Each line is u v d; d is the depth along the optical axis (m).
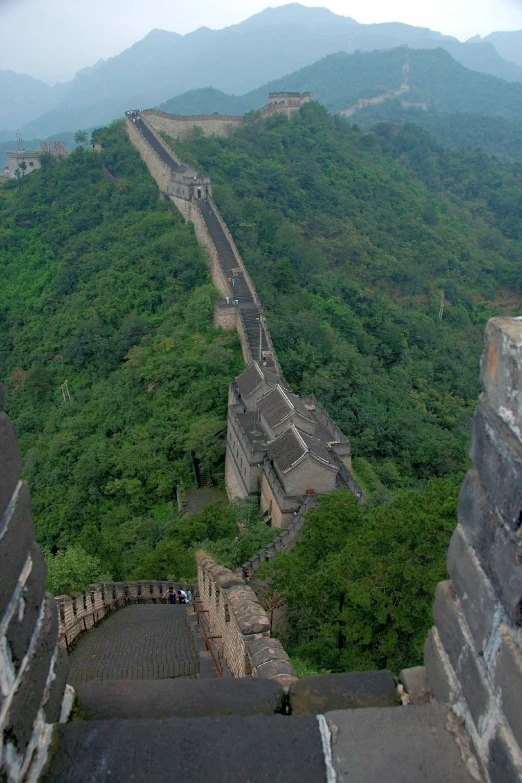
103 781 6.43
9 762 5.97
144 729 6.80
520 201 154.75
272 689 8.12
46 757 6.57
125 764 6.54
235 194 105.56
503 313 111.00
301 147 133.50
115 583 28.89
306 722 6.93
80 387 75.62
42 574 7.10
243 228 91.44
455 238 127.44
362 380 64.19
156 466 56.19
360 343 79.81
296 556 26.94
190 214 89.44
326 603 22.45
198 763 6.57
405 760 6.64
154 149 106.88
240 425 48.28
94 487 56.59
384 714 7.03
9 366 86.50
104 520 53.34
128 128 118.69
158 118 123.00
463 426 68.88
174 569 34.31
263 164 119.62
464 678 6.91
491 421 6.48
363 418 58.78
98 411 66.31
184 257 81.00
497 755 6.19
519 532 5.99
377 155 152.12
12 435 6.77
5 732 5.98
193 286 80.06
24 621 6.57
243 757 6.62
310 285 86.44
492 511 6.48
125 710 7.71
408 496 24.23
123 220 99.31
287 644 23.98
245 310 68.50
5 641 6.17
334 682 8.27
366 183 130.75
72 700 7.63
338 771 6.57
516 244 141.50
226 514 40.66
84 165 114.94
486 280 119.62
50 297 92.50
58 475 60.59
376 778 6.52
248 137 130.25
